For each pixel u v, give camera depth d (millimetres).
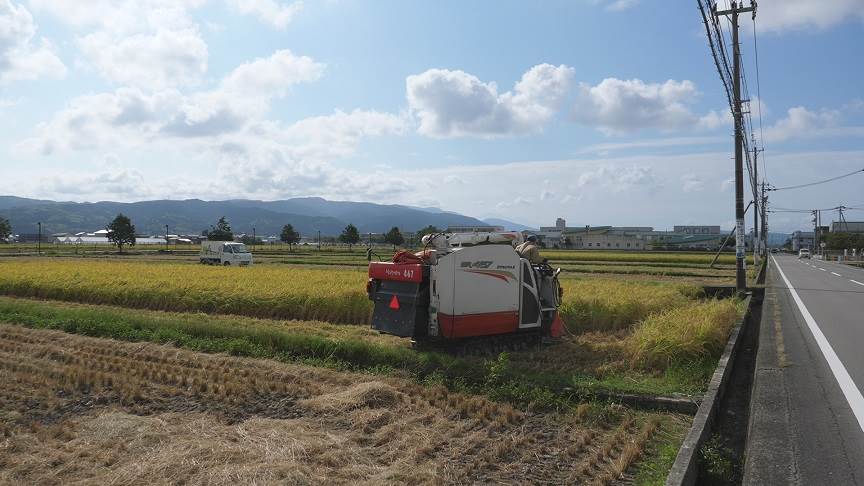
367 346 9734
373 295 10789
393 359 9328
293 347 10289
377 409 6871
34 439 5887
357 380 8375
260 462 5195
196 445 5605
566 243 124438
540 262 11766
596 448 5766
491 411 6918
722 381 7340
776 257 99312
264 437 5879
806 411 5828
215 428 6223
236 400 7355
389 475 5000
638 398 7078
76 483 4867
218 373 8664
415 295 9906
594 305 13641
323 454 5449
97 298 17797
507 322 10555
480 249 10250
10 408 7023
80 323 12266
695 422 5527
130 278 19297
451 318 9812
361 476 5039
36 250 75312
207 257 44594
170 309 16531
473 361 9523
